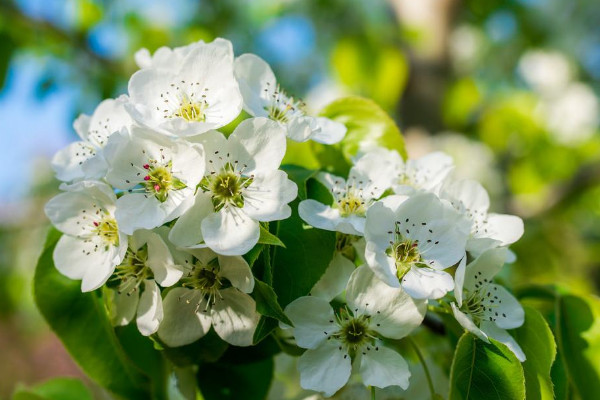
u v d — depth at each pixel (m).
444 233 0.34
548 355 0.34
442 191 0.35
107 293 0.34
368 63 0.72
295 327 0.33
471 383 0.33
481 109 0.94
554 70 1.10
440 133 0.75
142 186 0.34
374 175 0.35
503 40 1.02
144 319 0.33
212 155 0.34
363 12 0.83
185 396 0.36
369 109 0.38
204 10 0.83
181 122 0.33
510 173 0.93
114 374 0.36
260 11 0.89
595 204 0.88
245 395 0.36
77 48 0.67
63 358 1.32
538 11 1.06
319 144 0.38
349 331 0.33
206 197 0.33
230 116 0.34
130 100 0.34
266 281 0.33
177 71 0.35
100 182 0.33
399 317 0.33
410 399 0.37
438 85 0.74
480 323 0.34
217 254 0.33
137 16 0.72
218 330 0.33
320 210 0.34
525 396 0.33
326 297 0.34
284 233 0.34
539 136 0.92
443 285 0.33
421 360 0.35
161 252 0.33
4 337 1.31
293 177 0.35
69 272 0.35
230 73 0.35
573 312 0.37
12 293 1.15
